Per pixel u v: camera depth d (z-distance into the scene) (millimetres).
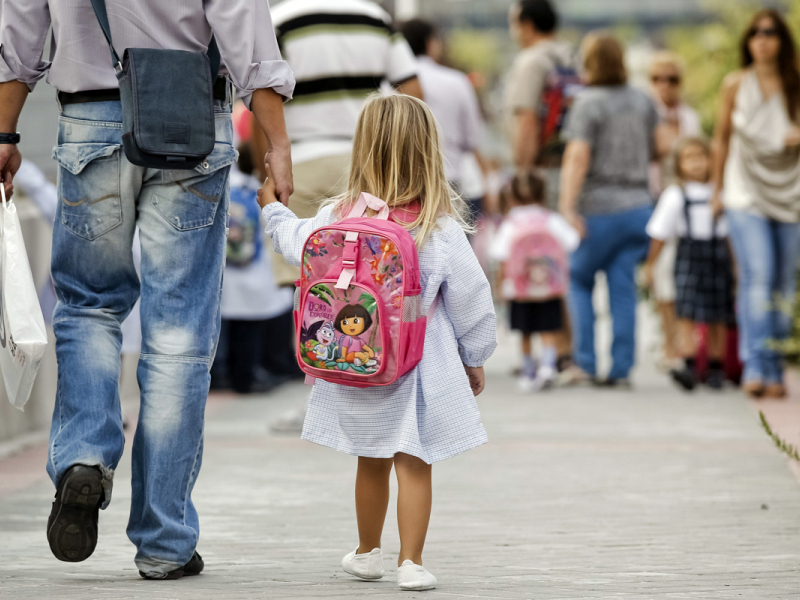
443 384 12297
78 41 11828
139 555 12195
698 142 30266
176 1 11891
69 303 12289
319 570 12977
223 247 12469
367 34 21281
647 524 15422
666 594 11758
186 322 12086
